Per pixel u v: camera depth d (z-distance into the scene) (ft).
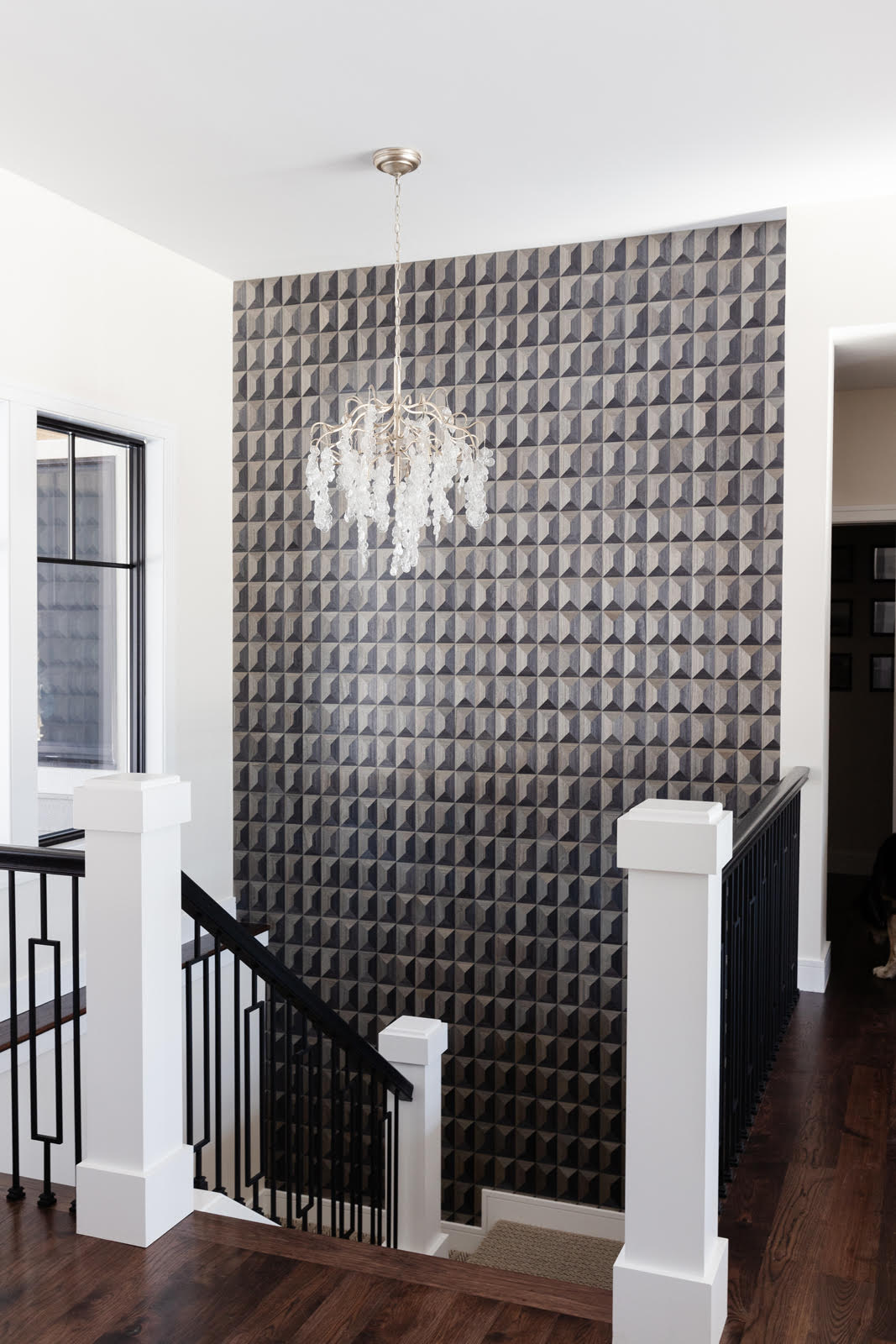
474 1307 7.73
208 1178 16.51
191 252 17.01
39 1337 7.25
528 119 12.50
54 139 13.00
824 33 10.62
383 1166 14.03
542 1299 7.86
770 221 15.62
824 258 15.06
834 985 15.48
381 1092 17.75
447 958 17.72
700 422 16.10
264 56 11.13
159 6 10.17
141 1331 7.34
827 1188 9.30
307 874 18.52
